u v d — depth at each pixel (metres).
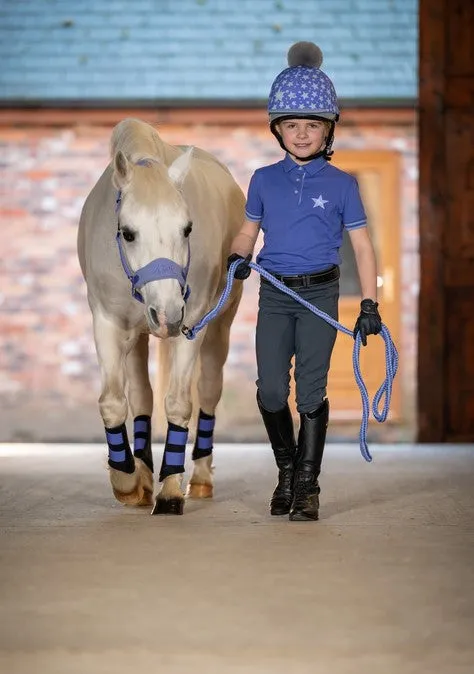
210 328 7.21
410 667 3.37
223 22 12.84
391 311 12.80
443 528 5.71
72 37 12.80
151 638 3.67
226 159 12.77
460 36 11.80
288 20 12.80
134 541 5.31
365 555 4.98
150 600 4.16
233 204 7.30
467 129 11.80
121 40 12.79
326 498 6.82
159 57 12.72
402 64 12.62
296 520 5.92
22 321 12.88
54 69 12.68
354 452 10.27
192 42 12.78
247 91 12.60
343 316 13.02
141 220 5.50
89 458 9.71
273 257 6.08
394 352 5.91
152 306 5.45
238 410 12.64
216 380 7.16
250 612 3.99
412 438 12.52
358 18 12.77
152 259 5.48
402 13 12.77
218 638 3.66
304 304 5.93
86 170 12.87
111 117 12.59
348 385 12.71
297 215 6.04
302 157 6.02
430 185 11.76
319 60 6.23
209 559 4.89
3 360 12.87
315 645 3.59
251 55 12.74
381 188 12.84
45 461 9.39
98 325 6.25
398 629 3.78
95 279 6.16
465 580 4.51
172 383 6.26
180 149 6.96
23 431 12.80
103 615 3.95
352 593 4.28
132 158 6.09
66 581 4.46
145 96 12.55
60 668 3.36
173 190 5.63
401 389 12.66
